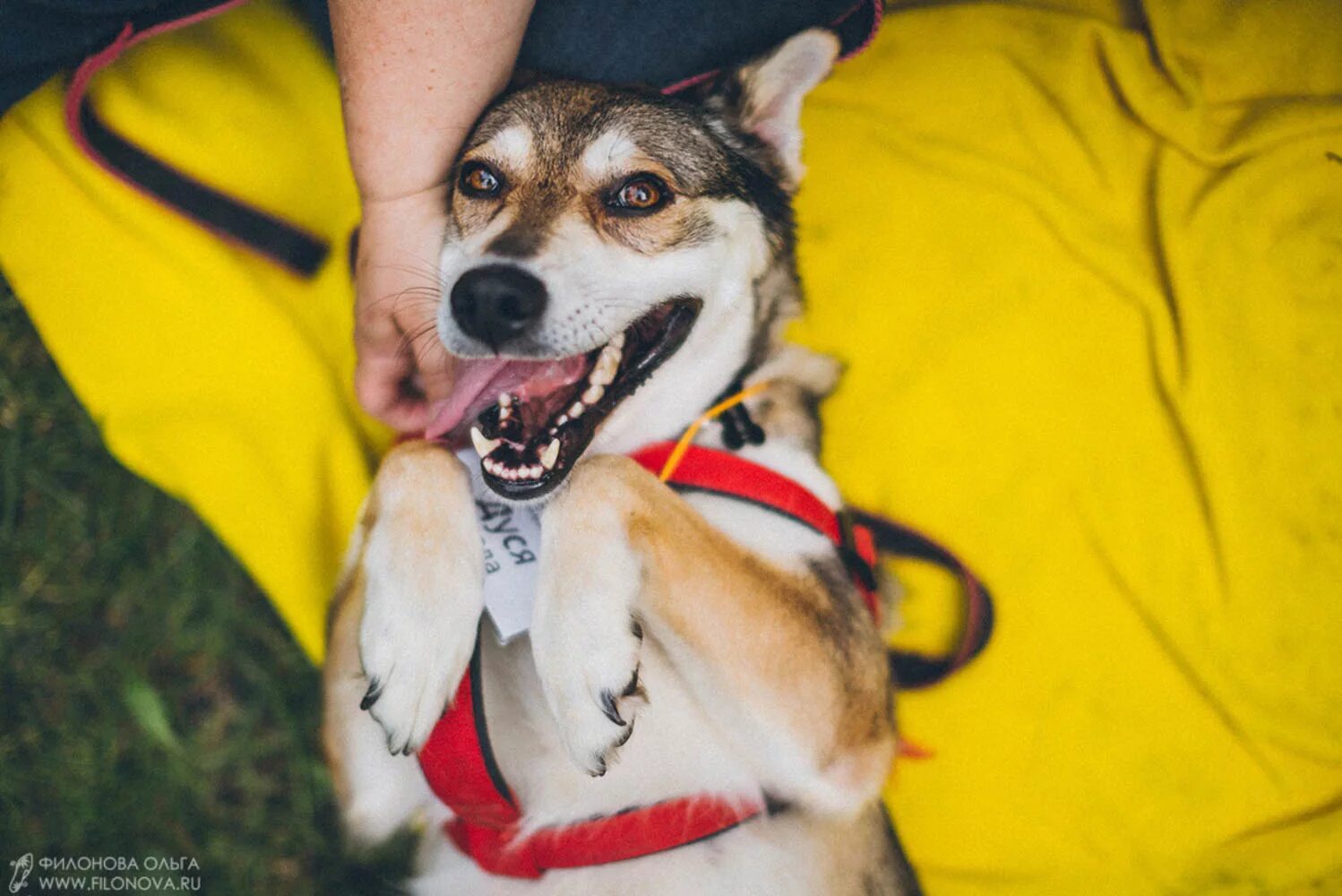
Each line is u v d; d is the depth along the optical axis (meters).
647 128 0.84
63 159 0.96
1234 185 1.02
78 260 0.96
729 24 0.90
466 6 0.79
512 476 0.79
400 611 0.75
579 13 0.88
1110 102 1.07
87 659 1.00
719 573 0.77
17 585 0.99
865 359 1.02
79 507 1.00
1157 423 1.00
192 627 1.00
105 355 0.96
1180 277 1.01
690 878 0.84
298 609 0.95
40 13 0.87
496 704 0.85
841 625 0.82
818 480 0.87
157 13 0.89
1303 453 0.99
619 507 0.76
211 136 0.98
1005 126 1.06
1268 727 0.96
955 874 0.96
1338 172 1.03
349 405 0.98
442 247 0.85
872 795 0.84
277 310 0.97
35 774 0.98
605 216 0.82
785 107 0.87
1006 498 1.00
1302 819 0.95
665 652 0.82
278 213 0.99
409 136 0.83
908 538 0.97
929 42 1.08
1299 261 1.02
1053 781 0.97
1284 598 0.97
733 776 0.83
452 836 0.88
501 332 0.78
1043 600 0.99
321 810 0.99
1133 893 0.95
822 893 0.84
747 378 0.87
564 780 0.84
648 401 0.85
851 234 1.04
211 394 0.96
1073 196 1.05
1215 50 1.07
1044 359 1.02
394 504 0.77
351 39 0.80
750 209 0.86
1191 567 0.98
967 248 1.03
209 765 0.99
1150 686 0.97
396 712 0.75
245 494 0.95
